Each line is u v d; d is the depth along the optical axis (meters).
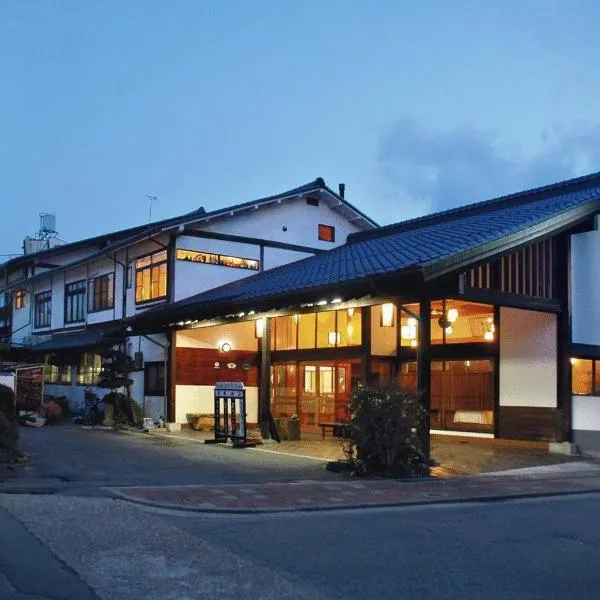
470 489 11.44
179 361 21.02
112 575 6.09
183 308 19.25
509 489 11.52
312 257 23.16
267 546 7.27
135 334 21.62
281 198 23.53
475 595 5.80
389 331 19.59
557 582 6.22
